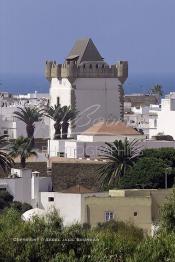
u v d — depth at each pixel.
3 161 193.00
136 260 102.56
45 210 148.00
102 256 104.31
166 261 102.69
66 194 153.12
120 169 183.75
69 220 150.00
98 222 142.75
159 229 115.31
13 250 105.62
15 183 173.88
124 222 136.88
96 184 186.38
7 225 111.38
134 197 144.12
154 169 171.25
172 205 115.94
